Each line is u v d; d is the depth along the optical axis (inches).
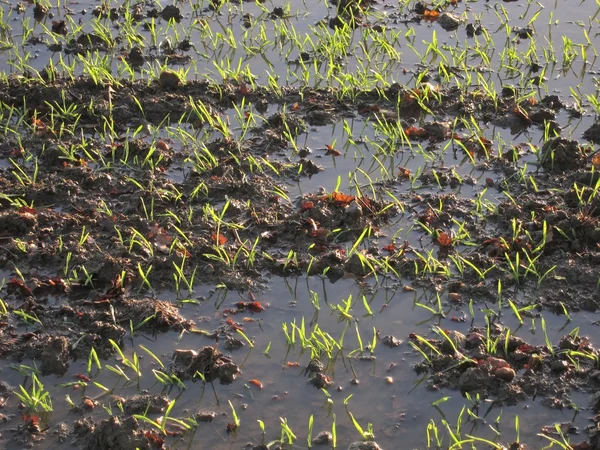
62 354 184.2
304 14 351.6
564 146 246.8
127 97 282.2
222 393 177.2
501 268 207.3
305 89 291.4
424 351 186.2
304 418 171.0
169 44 322.0
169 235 220.8
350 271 210.7
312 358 183.3
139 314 195.3
